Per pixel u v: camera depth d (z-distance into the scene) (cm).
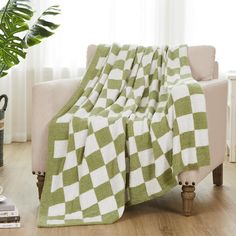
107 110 323
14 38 383
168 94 319
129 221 296
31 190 351
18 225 286
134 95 339
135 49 362
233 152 428
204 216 304
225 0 490
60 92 326
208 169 318
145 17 490
